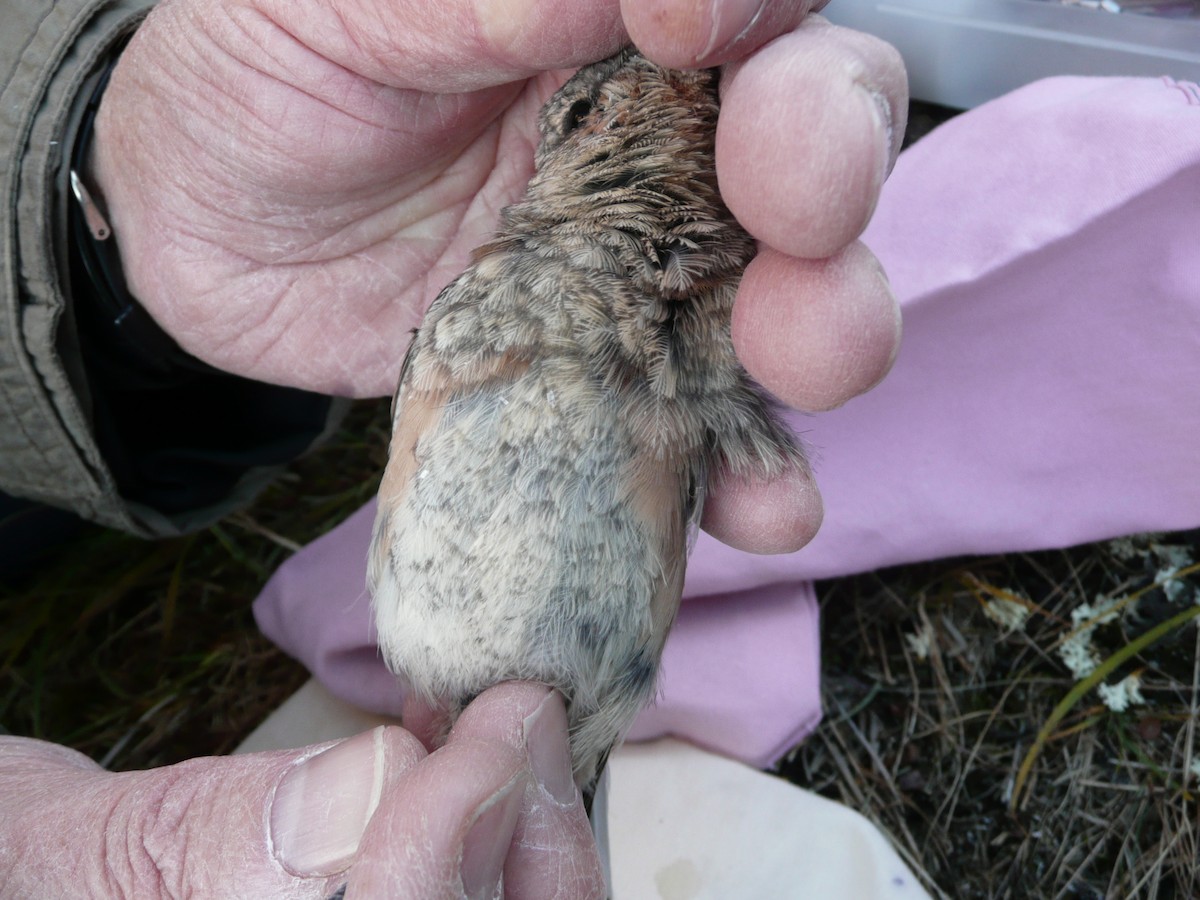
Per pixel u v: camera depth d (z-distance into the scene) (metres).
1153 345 0.20
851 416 0.23
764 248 0.12
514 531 0.12
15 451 0.20
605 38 0.13
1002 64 0.25
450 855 0.11
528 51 0.13
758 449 0.13
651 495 0.12
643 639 0.12
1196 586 0.24
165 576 0.28
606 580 0.12
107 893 0.12
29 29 0.18
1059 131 0.21
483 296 0.13
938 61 0.26
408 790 0.11
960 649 0.24
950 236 0.21
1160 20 0.23
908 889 0.20
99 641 0.27
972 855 0.23
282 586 0.25
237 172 0.17
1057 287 0.21
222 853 0.12
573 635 0.12
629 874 0.21
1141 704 0.23
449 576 0.12
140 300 0.20
